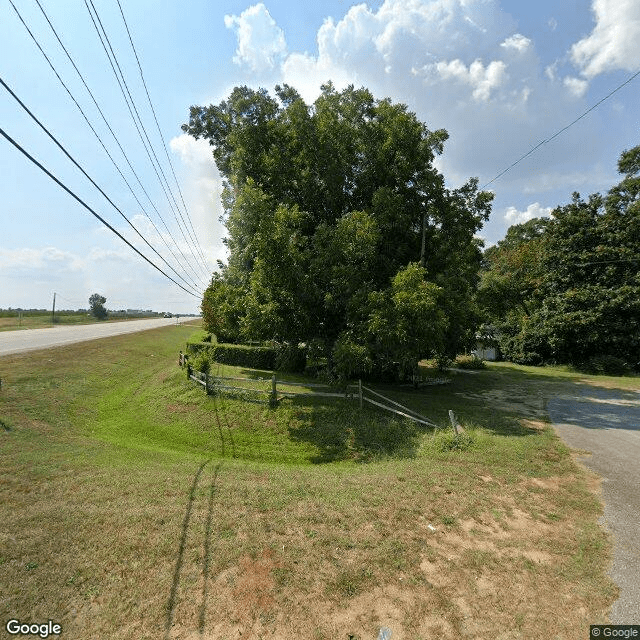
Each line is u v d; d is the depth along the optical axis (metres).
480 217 18.66
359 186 17.11
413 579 4.40
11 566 4.47
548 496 6.71
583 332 28.42
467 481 7.22
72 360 19.30
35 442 9.27
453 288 16.58
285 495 6.41
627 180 29.70
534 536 5.40
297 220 13.42
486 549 5.05
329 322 14.85
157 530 5.25
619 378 24.09
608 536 5.43
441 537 5.29
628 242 27.69
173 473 7.50
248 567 4.52
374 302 12.59
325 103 17.16
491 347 37.12
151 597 4.05
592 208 29.84
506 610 3.98
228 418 12.66
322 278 14.09
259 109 17.33
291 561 4.64
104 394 15.02
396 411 12.04
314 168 16.50
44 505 5.95
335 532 5.29
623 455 9.05
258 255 13.90
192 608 3.92
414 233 17.55
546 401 16.22
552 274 30.41
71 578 4.30
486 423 11.95
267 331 13.91
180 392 14.59
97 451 8.99
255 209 13.34
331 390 14.34
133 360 22.00
